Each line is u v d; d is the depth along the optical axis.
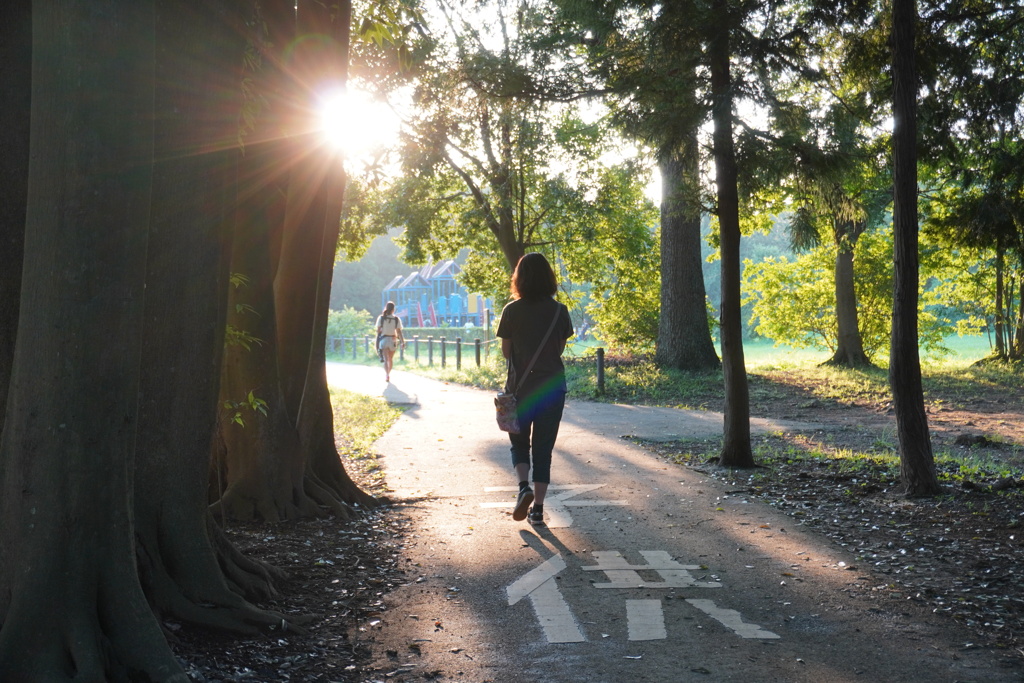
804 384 20.42
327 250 8.12
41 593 3.34
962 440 11.77
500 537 6.45
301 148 7.26
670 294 23.23
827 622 4.59
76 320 3.32
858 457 10.45
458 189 26.02
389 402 18.06
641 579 5.37
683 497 8.00
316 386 7.84
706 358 23.09
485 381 22.67
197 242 4.39
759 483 8.73
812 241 10.68
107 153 3.28
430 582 5.28
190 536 4.41
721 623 4.57
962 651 4.17
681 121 9.56
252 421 6.88
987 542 6.16
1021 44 9.70
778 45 9.30
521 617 4.64
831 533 6.57
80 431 3.38
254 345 6.82
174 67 4.20
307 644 4.19
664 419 14.61
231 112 4.42
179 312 4.38
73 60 3.21
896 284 8.00
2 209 3.95
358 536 6.44
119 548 3.52
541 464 6.65
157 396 4.37
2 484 3.44
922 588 5.16
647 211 27.97
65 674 3.27
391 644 4.23
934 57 9.46
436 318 67.12
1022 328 25.03
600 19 9.87
